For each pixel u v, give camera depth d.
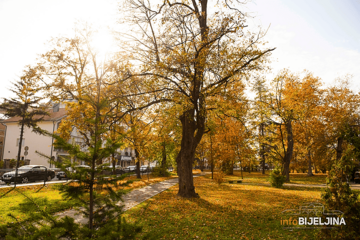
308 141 34.28
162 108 13.31
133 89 12.48
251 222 8.52
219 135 32.38
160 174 35.81
